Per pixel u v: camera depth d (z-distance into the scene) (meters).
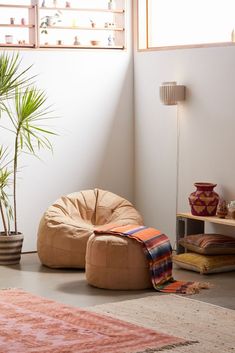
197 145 8.70
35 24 8.80
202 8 9.05
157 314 6.40
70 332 5.91
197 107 8.66
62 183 9.12
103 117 9.35
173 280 7.43
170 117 9.02
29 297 6.92
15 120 8.73
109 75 9.37
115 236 7.32
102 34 9.55
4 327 6.04
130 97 9.50
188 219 8.42
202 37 9.08
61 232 8.09
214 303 6.76
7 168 8.73
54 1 9.09
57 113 9.03
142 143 9.46
